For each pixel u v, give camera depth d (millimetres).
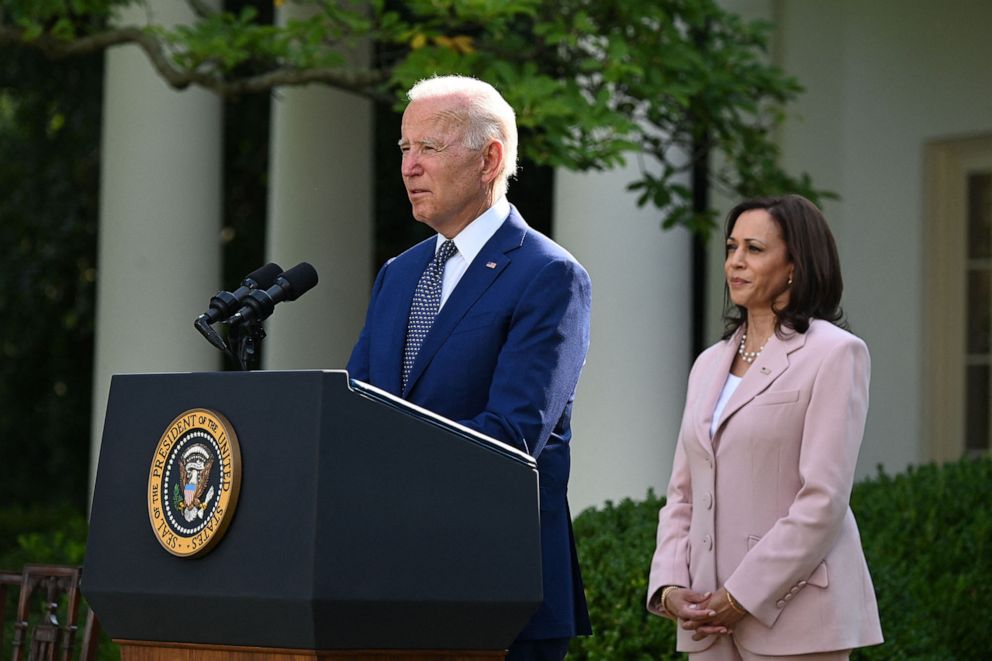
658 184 26016
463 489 9117
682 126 26766
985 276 32656
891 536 23172
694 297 38250
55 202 47969
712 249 36344
